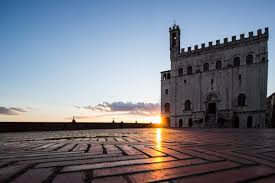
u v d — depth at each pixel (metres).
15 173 2.38
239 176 2.28
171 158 3.32
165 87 45.16
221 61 37.62
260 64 33.12
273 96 37.59
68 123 23.58
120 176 2.26
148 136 9.71
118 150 4.29
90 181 2.08
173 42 44.84
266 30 33.03
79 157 3.42
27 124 19.50
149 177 2.21
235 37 36.28
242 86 34.56
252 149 4.47
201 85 39.25
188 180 2.12
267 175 2.33
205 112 37.81
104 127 28.08
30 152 4.07
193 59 41.09
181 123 41.03
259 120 32.16
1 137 10.11
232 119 34.38
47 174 2.33
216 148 4.62
